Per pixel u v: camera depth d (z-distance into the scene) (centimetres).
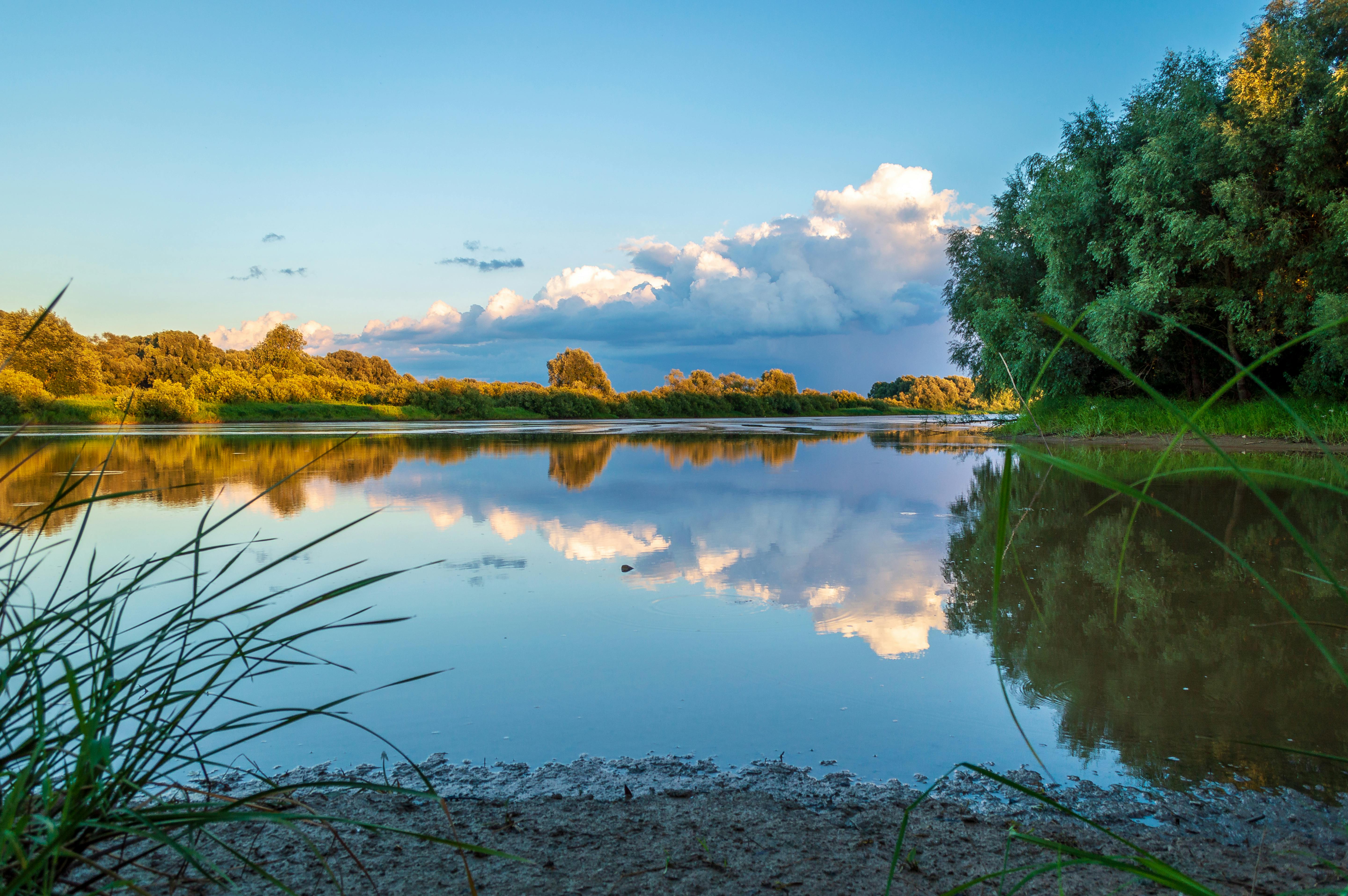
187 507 616
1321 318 1086
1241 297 1236
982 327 1614
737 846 154
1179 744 201
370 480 821
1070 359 1547
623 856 150
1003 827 162
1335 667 91
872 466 1003
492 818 167
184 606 108
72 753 100
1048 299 1489
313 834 158
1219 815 167
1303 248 1184
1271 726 212
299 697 237
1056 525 519
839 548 455
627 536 493
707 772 189
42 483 755
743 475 884
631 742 206
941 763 193
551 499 666
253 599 340
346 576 382
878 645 281
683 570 396
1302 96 1166
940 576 384
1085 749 199
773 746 203
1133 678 246
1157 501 82
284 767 193
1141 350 1451
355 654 273
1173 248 1238
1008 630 296
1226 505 574
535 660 266
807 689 240
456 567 402
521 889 137
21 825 87
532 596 346
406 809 171
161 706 105
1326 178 1131
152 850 99
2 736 98
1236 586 353
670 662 264
